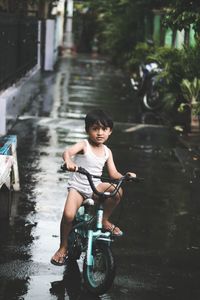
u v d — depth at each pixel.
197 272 5.95
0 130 10.96
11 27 13.34
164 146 11.95
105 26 37.62
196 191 8.88
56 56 33.38
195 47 14.11
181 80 14.16
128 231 6.99
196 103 12.82
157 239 6.79
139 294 5.38
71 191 5.56
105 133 5.45
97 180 5.57
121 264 6.02
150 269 5.94
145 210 7.83
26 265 5.85
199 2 10.87
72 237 5.77
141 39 28.97
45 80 22.83
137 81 20.08
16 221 7.07
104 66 32.72
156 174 9.73
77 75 25.94
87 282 5.33
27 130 12.59
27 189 8.35
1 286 5.36
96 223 5.46
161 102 15.84
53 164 9.85
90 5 42.00
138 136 12.77
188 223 7.41
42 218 7.22
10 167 7.04
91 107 16.53
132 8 28.27
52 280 5.56
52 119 14.02
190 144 12.09
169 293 5.44
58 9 37.56
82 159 5.50
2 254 6.09
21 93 14.48
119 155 10.91
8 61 13.15
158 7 24.28
